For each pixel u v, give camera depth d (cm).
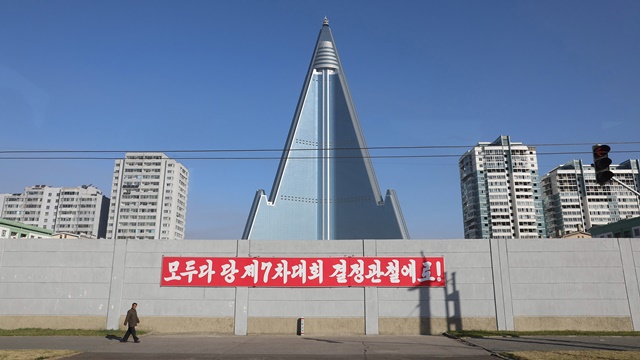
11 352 1902
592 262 2866
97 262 2914
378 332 2812
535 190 16000
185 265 2906
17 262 2905
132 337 2594
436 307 2847
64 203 19138
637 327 2773
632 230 5181
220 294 2877
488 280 2873
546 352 1897
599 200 16312
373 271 2894
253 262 2908
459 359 1828
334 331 2820
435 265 2895
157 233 18512
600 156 1945
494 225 15475
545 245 2903
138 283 2889
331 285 2880
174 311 2853
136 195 18825
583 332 2683
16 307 2848
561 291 2839
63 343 2305
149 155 19150
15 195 19388
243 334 2811
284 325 2836
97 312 2848
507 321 2808
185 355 1939
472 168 16412
